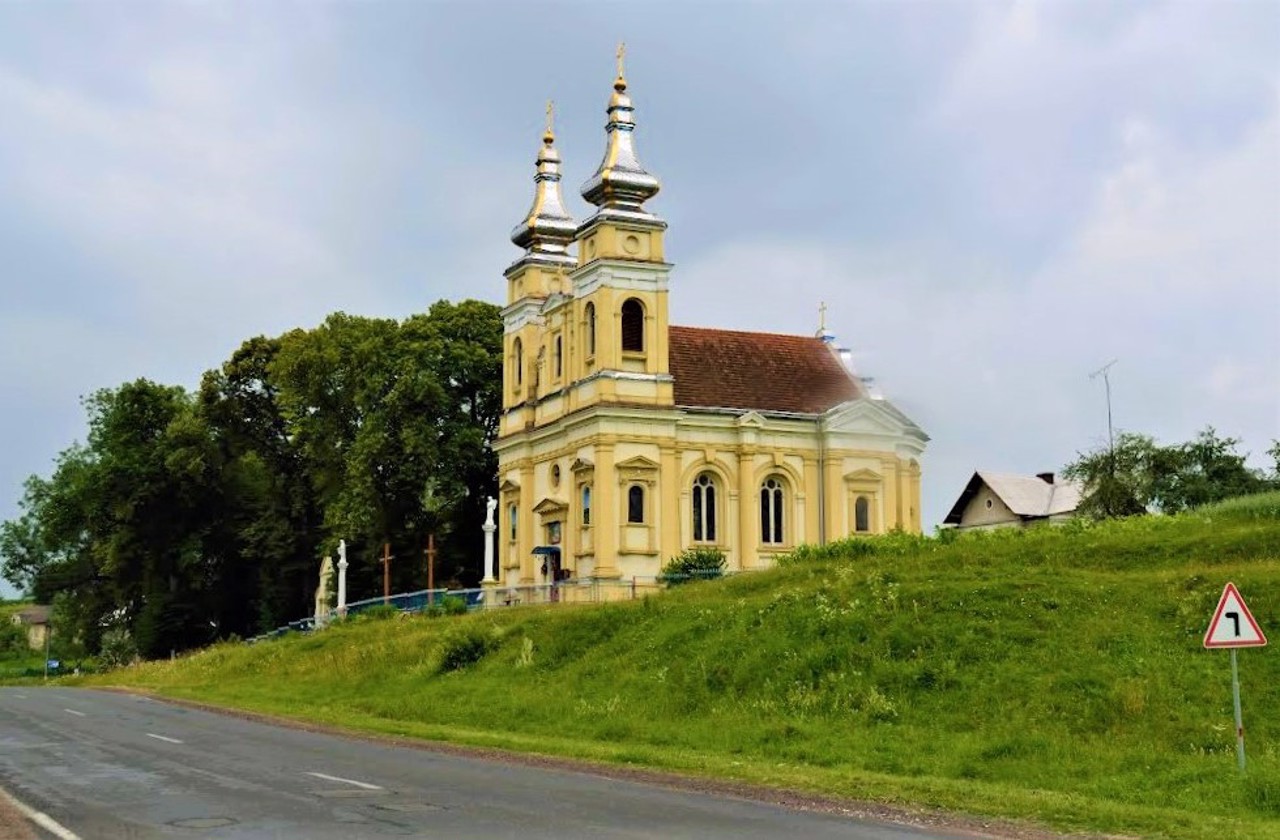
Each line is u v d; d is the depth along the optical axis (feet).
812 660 99.55
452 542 241.76
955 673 92.43
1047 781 70.49
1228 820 57.11
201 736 92.58
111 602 294.66
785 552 199.21
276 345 277.23
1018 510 252.21
